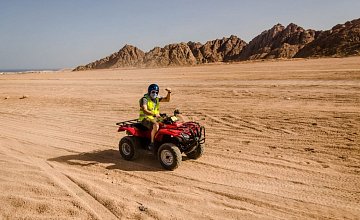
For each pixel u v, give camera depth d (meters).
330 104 11.93
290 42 154.25
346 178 5.98
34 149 9.05
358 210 4.91
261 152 7.61
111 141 9.46
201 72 32.75
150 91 7.20
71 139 9.94
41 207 5.46
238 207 5.18
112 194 5.85
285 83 18.16
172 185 6.14
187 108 13.38
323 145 7.75
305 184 5.86
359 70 21.52
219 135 9.21
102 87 23.88
